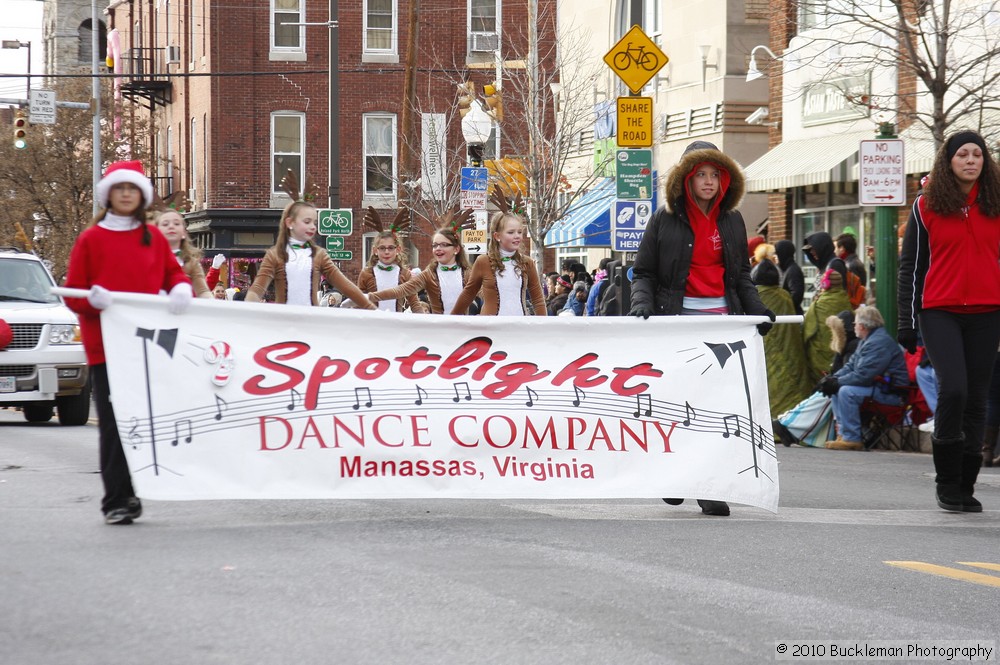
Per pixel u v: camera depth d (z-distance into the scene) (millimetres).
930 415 13844
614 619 5293
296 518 7570
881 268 15531
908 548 7152
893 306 15539
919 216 8898
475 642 4887
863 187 15125
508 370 8133
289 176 10672
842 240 16453
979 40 18266
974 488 9609
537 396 8141
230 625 5031
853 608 5656
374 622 5125
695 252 8523
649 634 5094
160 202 9625
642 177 15344
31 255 16922
